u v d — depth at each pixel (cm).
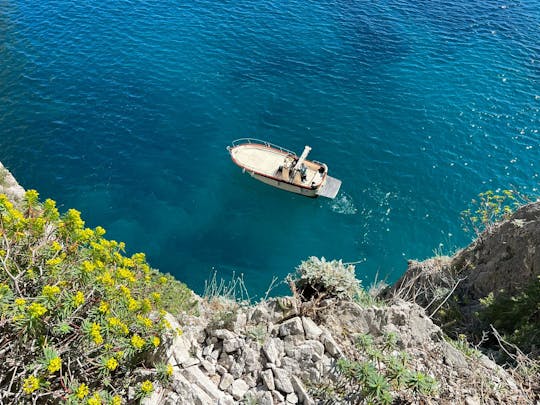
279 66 4091
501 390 794
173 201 3056
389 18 4716
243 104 3731
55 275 755
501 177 3200
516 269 1292
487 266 1398
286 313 902
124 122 3512
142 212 2967
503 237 1421
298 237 2933
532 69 4053
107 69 3956
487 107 3697
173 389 753
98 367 751
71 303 707
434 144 3438
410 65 4122
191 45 4266
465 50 4288
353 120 3625
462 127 3541
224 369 805
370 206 3084
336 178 3238
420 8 4875
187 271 2686
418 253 2850
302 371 782
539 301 1098
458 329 1212
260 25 4562
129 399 743
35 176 3080
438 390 771
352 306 911
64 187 3042
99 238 870
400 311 893
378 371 767
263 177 3175
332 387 758
